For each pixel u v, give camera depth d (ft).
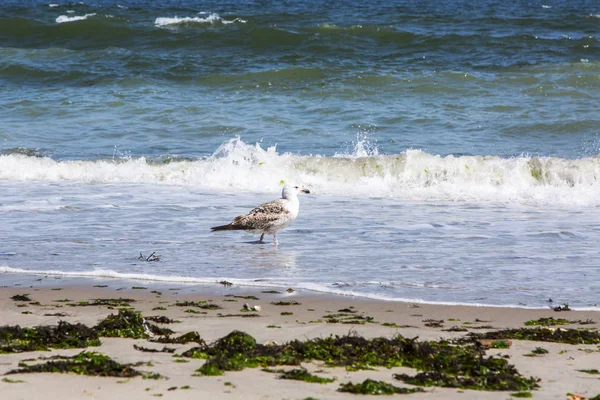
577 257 43.86
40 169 76.43
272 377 23.89
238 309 33.65
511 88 110.73
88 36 153.58
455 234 50.39
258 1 232.53
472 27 167.32
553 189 68.13
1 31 155.22
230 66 128.77
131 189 69.00
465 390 23.13
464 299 35.45
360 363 25.55
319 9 203.82
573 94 107.24
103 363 24.49
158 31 152.66
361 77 115.03
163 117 98.68
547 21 175.73
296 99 107.14
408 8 212.23
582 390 23.32
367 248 46.26
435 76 115.75
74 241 47.96
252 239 49.26
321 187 70.18
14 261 42.91
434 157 74.79
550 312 33.42
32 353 26.45
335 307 34.04
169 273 40.34
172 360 25.61
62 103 106.22
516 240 48.55
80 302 34.76
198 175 73.82
